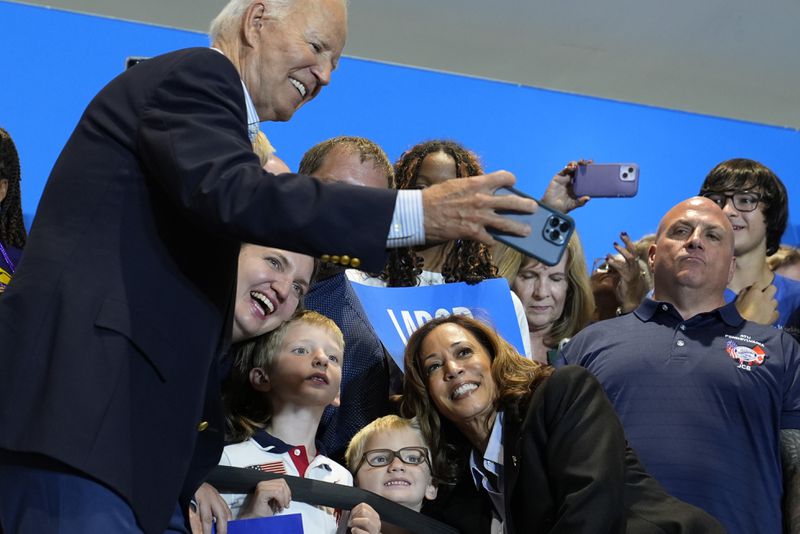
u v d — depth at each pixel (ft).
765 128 15.96
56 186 5.61
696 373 9.52
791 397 9.52
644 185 15.24
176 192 5.27
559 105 15.15
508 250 11.71
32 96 12.71
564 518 7.52
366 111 14.28
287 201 5.18
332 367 8.79
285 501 7.93
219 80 5.65
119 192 5.50
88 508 5.17
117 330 5.26
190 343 5.51
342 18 6.49
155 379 5.38
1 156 9.50
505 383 8.79
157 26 13.52
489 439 8.70
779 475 9.27
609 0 16.11
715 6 16.44
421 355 9.12
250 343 8.93
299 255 8.68
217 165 5.22
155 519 5.30
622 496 7.79
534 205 5.35
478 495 8.80
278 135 13.79
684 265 10.14
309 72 6.40
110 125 5.60
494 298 10.13
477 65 15.64
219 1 14.21
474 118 14.75
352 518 8.08
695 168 15.55
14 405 5.19
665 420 9.35
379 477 8.68
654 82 16.37
